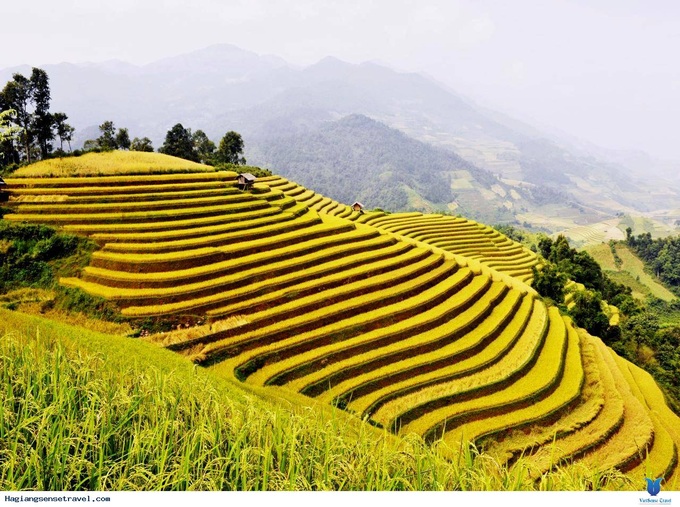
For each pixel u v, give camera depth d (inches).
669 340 2128.4
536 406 1107.9
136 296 1198.9
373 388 1096.8
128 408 302.4
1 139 589.3
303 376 1097.4
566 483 291.7
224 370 1050.1
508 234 5654.5
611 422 1089.4
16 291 1186.6
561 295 2285.9
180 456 274.7
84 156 1969.7
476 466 287.9
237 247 1481.3
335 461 284.7
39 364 344.8
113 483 245.1
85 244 1352.1
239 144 3710.6
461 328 1368.1
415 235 2827.3
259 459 282.0
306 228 1774.1
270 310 1274.6
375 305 1407.5
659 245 4817.9
